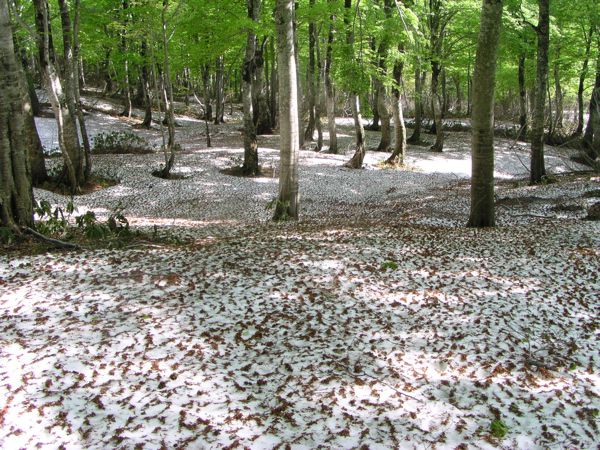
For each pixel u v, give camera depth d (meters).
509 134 28.52
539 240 8.31
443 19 22.77
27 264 6.41
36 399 3.56
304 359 4.29
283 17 9.91
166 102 23.23
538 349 4.62
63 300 5.29
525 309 5.46
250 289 5.74
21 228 7.60
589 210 11.00
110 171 15.96
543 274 6.55
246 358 4.28
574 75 25.84
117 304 5.20
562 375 4.20
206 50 16.00
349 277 6.21
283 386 3.88
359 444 3.26
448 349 4.56
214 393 3.74
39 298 5.32
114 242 7.86
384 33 14.91
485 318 5.20
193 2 14.68
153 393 3.69
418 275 6.43
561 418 3.63
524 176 19.95
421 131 31.48
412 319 5.16
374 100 30.36
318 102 21.80
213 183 15.64
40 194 13.12
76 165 14.08
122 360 4.12
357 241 8.14
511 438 3.38
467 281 6.25
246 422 3.42
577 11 20.19
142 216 12.45
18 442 3.14
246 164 16.94
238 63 25.50
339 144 24.42
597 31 21.61
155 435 3.25
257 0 15.67
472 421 3.56
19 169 7.55
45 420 3.35
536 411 3.70
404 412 3.61
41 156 14.00
